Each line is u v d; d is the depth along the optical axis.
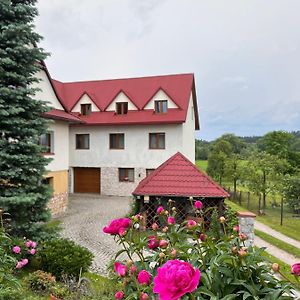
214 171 30.39
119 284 2.76
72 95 25.83
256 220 17.77
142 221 2.86
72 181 25.08
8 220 8.12
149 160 22.92
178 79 24.38
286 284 2.07
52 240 8.29
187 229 2.68
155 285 1.72
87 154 24.42
